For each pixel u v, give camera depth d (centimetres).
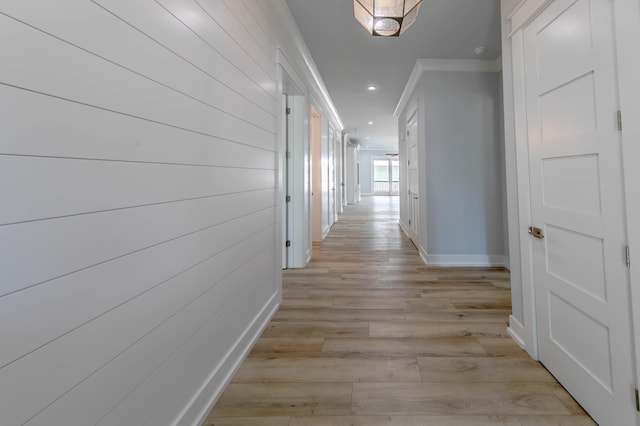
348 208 1083
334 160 726
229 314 163
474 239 377
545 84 158
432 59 354
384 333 213
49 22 69
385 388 156
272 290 243
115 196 87
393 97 514
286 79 291
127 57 91
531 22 169
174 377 116
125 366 91
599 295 128
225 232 157
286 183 369
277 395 152
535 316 177
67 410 73
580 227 137
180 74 117
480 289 298
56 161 71
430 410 141
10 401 62
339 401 148
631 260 111
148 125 100
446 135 371
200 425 133
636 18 106
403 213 628
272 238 243
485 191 373
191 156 125
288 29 271
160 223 107
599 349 128
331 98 521
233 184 166
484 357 183
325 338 207
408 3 189
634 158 108
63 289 73
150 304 102
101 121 82
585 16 129
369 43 314
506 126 199
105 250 84
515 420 135
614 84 116
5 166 61
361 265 385
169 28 110
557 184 153
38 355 67
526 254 183
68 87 73
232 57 163
